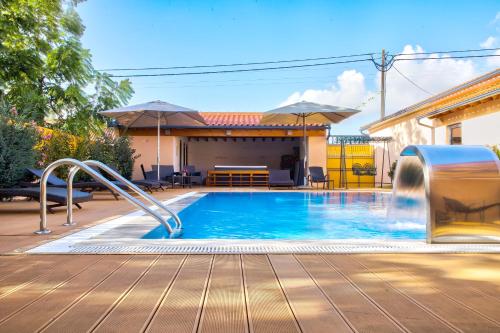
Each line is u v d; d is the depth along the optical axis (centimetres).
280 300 193
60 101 1603
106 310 178
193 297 197
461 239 335
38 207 705
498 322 164
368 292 205
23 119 872
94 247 319
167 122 1353
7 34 1317
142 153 1523
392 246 321
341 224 589
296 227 559
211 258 285
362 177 1631
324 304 187
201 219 634
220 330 157
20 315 172
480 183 338
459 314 173
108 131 1383
